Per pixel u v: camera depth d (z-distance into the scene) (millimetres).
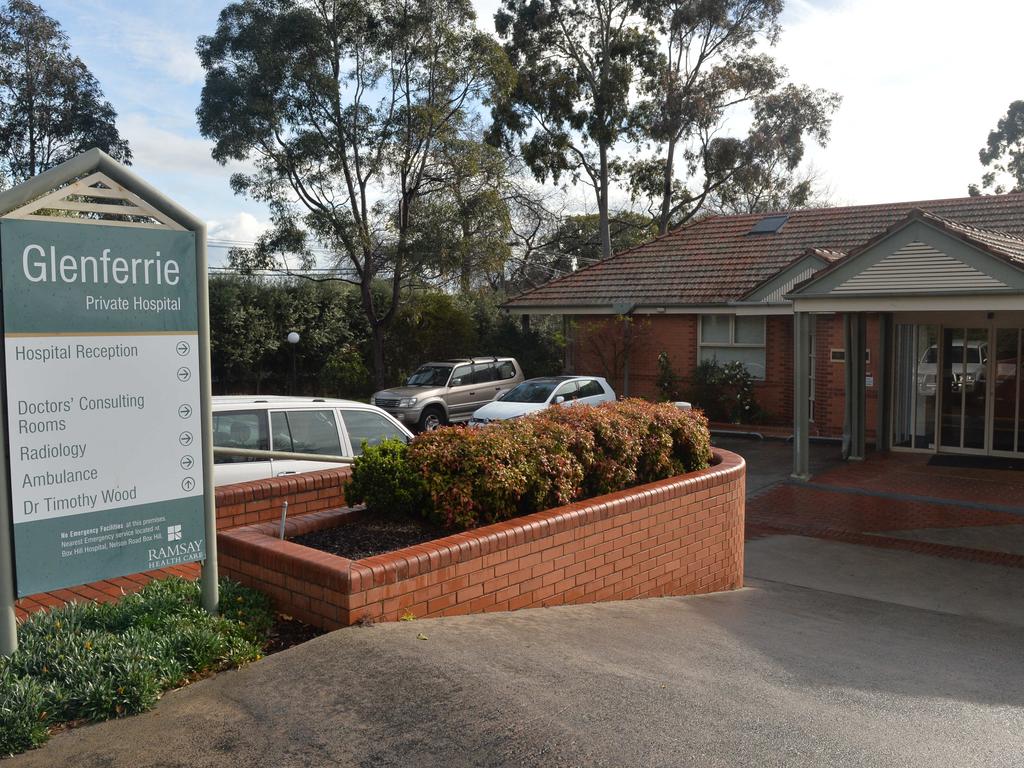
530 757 3473
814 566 9930
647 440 8102
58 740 3549
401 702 3887
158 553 4512
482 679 4180
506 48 35844
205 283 4645
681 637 5895
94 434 4234
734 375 20750
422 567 5102
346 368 25422
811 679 5215
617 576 6820
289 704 3869
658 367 22156
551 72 35781
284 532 5820
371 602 4824
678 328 21906
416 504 6199
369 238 24906
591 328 22531
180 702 3898
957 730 4449
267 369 26812
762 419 20766
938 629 7395
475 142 25172
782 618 7168
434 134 24422
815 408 19609
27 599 5852
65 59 28609
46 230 4047
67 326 4125
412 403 19453
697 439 8703
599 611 6242
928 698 5059
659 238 24953
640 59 36000
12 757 3406
